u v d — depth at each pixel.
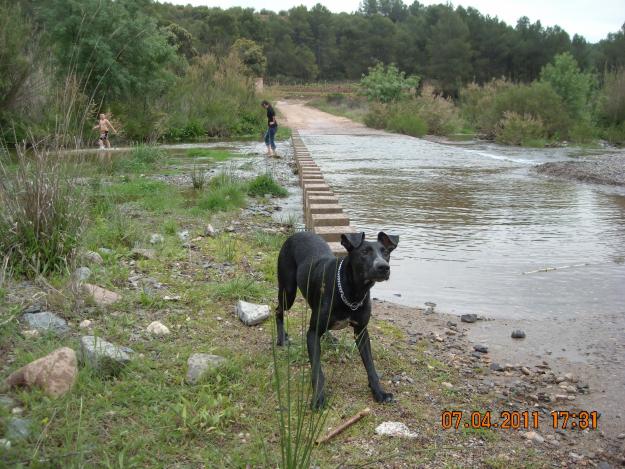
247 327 5.51
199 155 21.72
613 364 5.30
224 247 8.09
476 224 11.28
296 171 17.58
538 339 5.89
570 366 5.28
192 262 7.41
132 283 6.32
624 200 14.14
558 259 8.91
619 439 4.10
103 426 3.66
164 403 3.96
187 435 3.70
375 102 45.31
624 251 9.40
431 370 5.03
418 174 18.80
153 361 4.56
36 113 20.33
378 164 21.62
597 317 6.52
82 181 7.09
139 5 27.25
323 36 156.38
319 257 4.90
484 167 20.91
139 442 3.51
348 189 15.48
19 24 21.30
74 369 4.05
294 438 3.74
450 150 27.66
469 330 6.12
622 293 7.33
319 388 4.19
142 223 9.31
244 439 3.71
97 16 24.20
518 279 7.91
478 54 109.31
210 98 35.75
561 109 32.78
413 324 6.18
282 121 48.81
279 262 5.40
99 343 4.48
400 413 4.25
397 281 7.78
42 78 20.41
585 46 109.44
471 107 43.12
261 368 4.68
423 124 38.28
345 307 4.40
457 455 3.77
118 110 26.81
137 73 27.39
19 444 3.31
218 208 11.09
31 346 4.53
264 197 13.17
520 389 4.78
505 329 6.16
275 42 147.00
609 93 35.59
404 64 122.94
